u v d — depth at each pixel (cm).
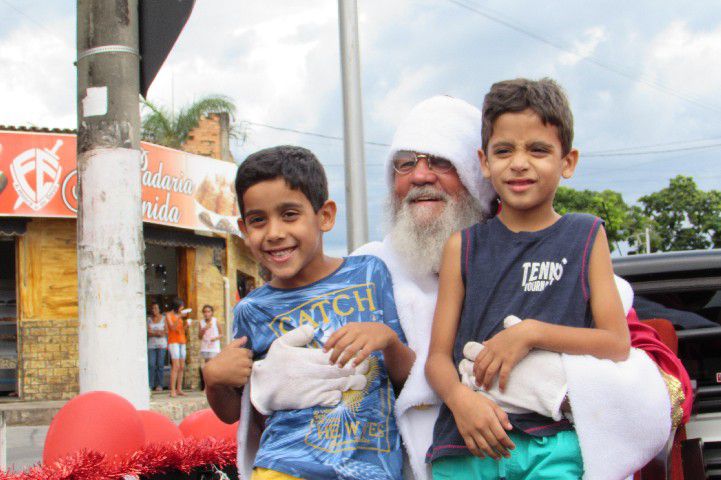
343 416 224
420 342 245
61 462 266
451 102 270
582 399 207
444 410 229
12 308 1553
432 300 254
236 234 1916
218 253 1902
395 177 280
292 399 225
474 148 267
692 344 349
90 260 384
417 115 270
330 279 244
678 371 236
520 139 223
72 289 1510
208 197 1770
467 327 227
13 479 266
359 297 240
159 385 1591
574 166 234
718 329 349
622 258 381
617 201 5000
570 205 4916
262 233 234
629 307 244
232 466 314
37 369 1478
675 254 373
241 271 2166
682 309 367
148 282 1869
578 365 208
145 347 390
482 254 230
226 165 1833
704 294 368
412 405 235
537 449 212
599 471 206
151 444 292
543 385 210
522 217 228
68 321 1502
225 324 1892
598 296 217
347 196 650
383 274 252
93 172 388
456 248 235
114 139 389
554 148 224
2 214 1424
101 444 280
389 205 283
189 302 1805
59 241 1509
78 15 399
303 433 224
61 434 282
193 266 1819
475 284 228
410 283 258
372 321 238
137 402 381
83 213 389
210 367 230
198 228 1736
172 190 1664
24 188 1438
